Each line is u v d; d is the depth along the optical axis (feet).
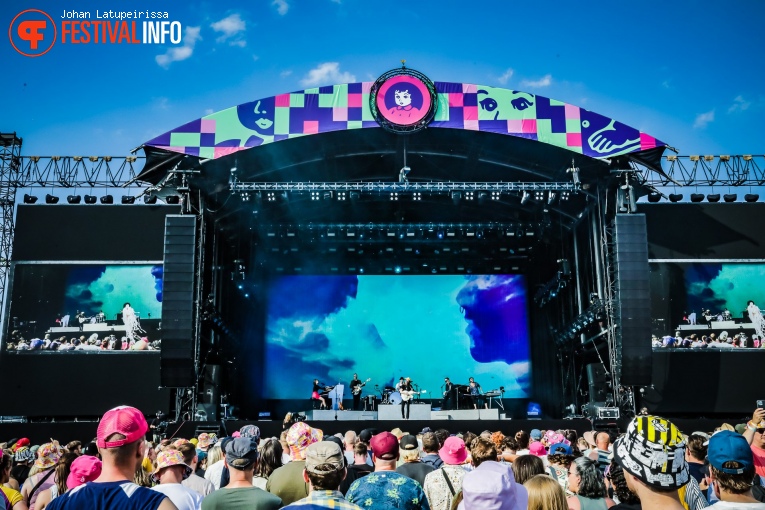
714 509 12.37
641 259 84.89
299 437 23.18
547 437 36.06
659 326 94.32
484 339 119.14
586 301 102.99
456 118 90.12
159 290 95.40
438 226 113.19
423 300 120.26
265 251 118.73
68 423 82.99
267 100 90.84
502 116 90.48
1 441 82.12
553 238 112.37
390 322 119.34
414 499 17.67
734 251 96.43
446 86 91.09
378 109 89.10
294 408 116.47
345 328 119.03
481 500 13.03
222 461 27.22
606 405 91.40
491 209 112.57
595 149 89.71
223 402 99.50
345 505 14.57
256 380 116.88
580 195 99.09
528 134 89.97
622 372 84.12
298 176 102.22
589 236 99.45
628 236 85.40
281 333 118.52
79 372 92.58
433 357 118.42
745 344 93.61
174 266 84.74
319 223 113.60
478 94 91.09
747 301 94.99
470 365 118.42
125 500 12.26
